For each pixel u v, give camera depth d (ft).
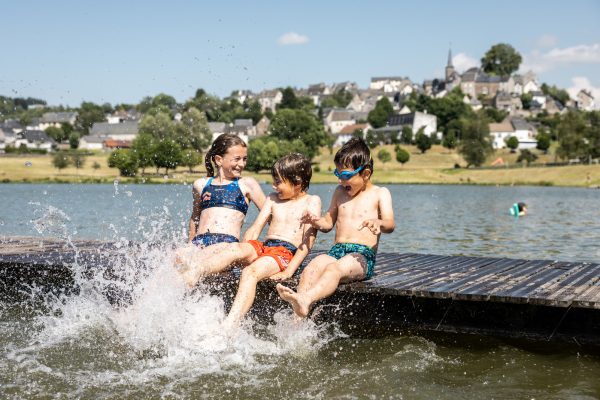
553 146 455.22
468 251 43.01
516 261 27.25
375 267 25.09
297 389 15.69
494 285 20.83
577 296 18.89
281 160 21.95
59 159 296.92
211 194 23.00
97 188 187.11
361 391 15.58
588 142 329.52
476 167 350.02
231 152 22.94
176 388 15.66
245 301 19.20
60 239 34.17
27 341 19.38
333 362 17.75
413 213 88.07
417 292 19.74
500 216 81.10
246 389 15.66
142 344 18.83
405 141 472.44
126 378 16.31
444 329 20.76
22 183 248.73
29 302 24.09
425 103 572.51
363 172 20.84
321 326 21.01
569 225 65.77
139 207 91.76
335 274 19.45
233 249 20.79
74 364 17.33
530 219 75.25
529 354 18.57
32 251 28.99
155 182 209.97
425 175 324.39
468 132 357.20
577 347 19.19
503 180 288.10
